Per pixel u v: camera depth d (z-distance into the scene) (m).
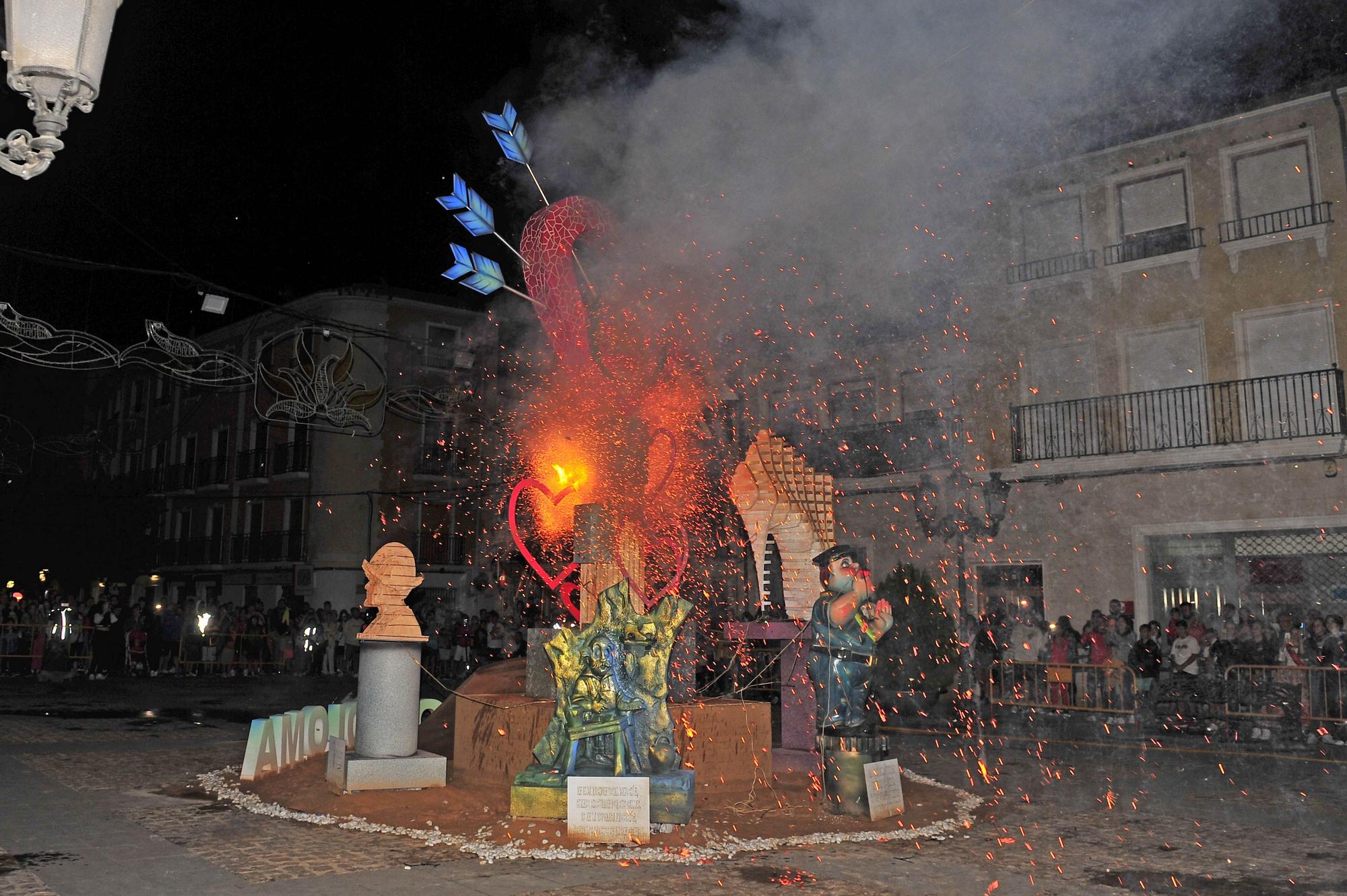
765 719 7.65
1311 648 13.01
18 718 12.96
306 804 6.88
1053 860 5.84
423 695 18.98
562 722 6.47
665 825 6.14
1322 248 16.84
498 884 5.09
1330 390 16.58
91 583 32.50
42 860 5.52
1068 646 15.38
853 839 6.16
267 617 24.67
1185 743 12.12
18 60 2.93
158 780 8.16
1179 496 17.95
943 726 13.87
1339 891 5.24
